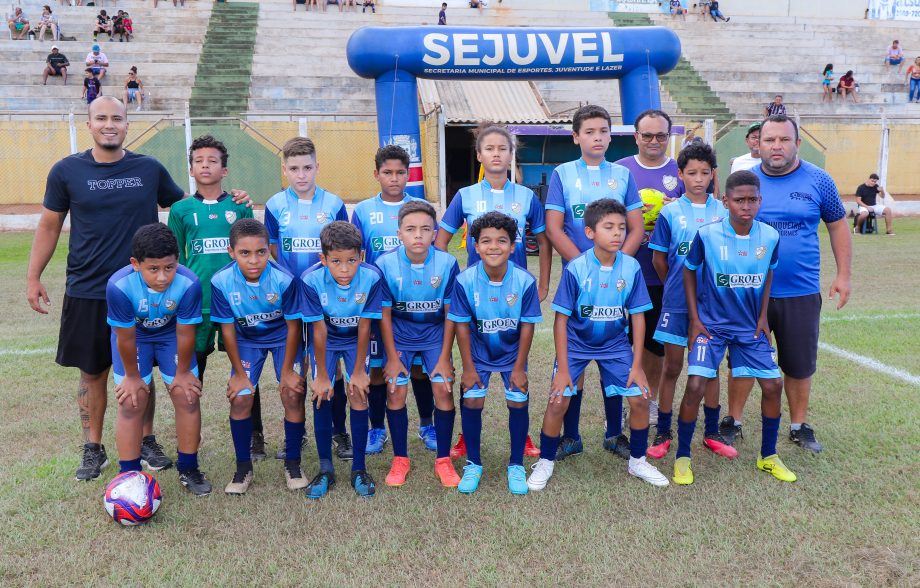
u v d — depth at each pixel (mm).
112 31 23281
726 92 23922
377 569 2801
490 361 3668
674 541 2996
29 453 3971
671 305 3984
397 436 3725
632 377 3635
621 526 3133
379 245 4148
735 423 4199
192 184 15633
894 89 25500
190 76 21781
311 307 3549
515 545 2980
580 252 4027
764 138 3918
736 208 3555
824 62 26734
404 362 3811
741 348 3723
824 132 21422
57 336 6719
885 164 18938
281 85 22125
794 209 3908
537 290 4027
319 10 27172
